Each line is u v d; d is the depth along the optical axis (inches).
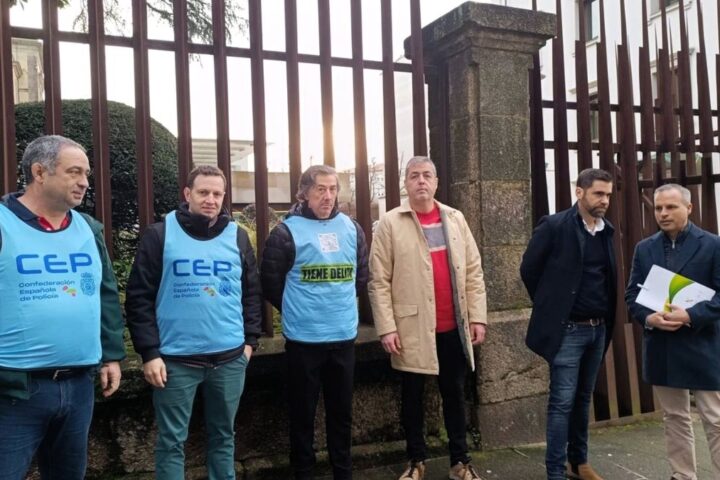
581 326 119.1
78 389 79.3
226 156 119.8
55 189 75.6
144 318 95.0
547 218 123.6
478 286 125.3
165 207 171.5
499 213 142.3
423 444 123.3
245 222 261.4
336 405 112.5
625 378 167.9
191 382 96.7
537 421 145.9
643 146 177.5
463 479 122.2
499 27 138.5
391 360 122.6
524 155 145.4
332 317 109.5
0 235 72.8
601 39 166.6
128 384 110.0
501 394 141.8
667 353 116.9
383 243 121.8
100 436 112.0
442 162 148.7
